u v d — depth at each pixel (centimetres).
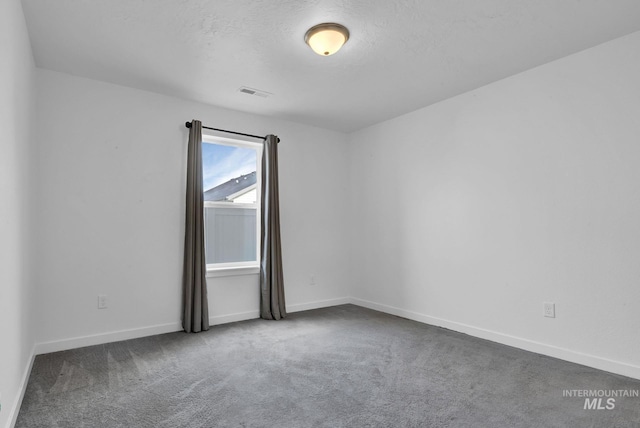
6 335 172
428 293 384
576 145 274
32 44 259
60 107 304
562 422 189
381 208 445
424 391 224
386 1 212
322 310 443
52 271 296
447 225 366
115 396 217
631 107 248
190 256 350
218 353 290
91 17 227
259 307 410
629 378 242
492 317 325
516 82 312
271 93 353
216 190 397
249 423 188
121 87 333
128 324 329
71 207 306
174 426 185
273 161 412
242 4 214
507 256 315
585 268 268
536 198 297
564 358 276
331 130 480
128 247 331
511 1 213
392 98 367
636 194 246
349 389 227
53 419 191
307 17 228
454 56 280
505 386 231
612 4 215
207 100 371
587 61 269
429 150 387
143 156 342
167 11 221
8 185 178
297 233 445
